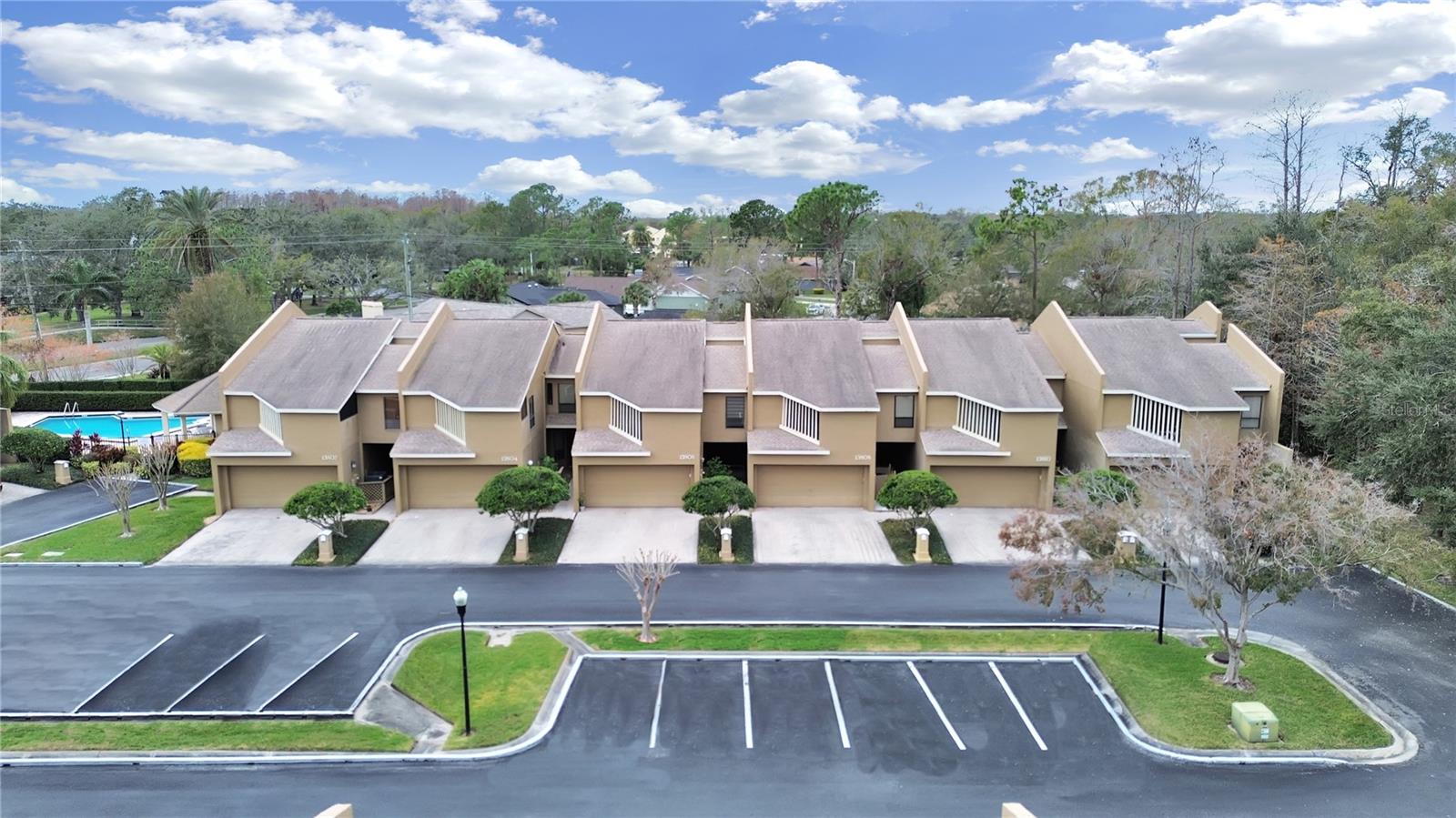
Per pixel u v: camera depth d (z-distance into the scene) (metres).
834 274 80.88
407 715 20.17
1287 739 18.66
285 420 34.03
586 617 25.38
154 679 21.83
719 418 36.34
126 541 31.62
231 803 16.94
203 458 40.28
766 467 34.97
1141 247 63.31
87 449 41.81
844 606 26.12
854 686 21.34
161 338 79.00
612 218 158.75
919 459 35.59
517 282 115.12
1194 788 17.22
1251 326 41.69
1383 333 32.66
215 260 64.38
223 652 23.25
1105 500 24.59
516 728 19.33
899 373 36.59
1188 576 20.77
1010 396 34.53
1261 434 35.19
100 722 19.77
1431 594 26.44
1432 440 26.72
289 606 26.25
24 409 55.12
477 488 34.81
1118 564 22.02
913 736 19.12
